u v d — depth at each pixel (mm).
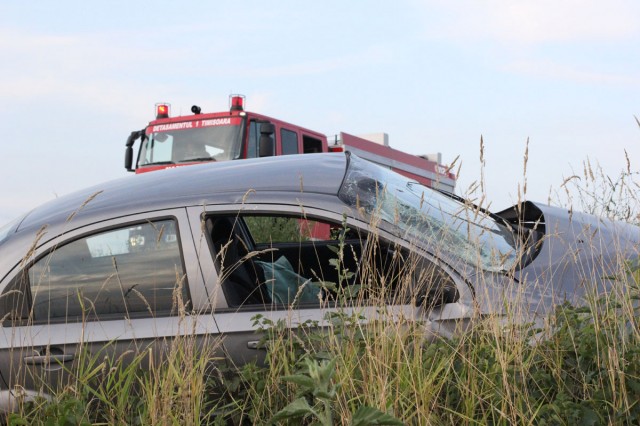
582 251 4289
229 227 4191
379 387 3291
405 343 3588
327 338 3621
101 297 3969
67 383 3703
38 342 3844
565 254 4145
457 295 3818
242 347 3773
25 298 3984
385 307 3678
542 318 3801
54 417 3223
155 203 4098
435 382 3512
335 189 4152
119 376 3508
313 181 4215
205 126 14875
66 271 4031
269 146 14656
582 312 3756
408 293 3850
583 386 3529
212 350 3754
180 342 3598
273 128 14859
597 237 4410
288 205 4051
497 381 3453
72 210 4180
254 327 3793
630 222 4770
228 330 3791
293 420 3336
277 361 3625
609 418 3268
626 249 4371
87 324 3889
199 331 3779
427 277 3869
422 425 3262
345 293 3783
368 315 3746
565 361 3623
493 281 3871
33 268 4027
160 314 3889
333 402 3273
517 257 3975
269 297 4242
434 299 3809
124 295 3957
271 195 4090
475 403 3422
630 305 3725
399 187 4570
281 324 3703
